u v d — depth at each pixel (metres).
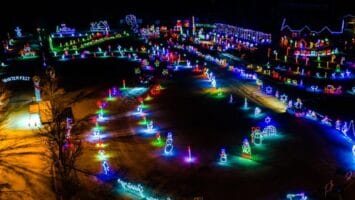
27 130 43.00
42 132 39.88
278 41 81.06
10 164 35.44
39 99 52.12
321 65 66.69
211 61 73.75
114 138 40.97
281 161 34.78
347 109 47.38
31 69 69.75
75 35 95.31
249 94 54.00
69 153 32.94
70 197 28.94
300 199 28.31
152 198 29.45
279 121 43.81
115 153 37.47
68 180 29.77
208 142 39.28
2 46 83.94
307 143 38.16
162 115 47.28
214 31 101.25
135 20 102.38
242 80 60.94
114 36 96.38
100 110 49.25
